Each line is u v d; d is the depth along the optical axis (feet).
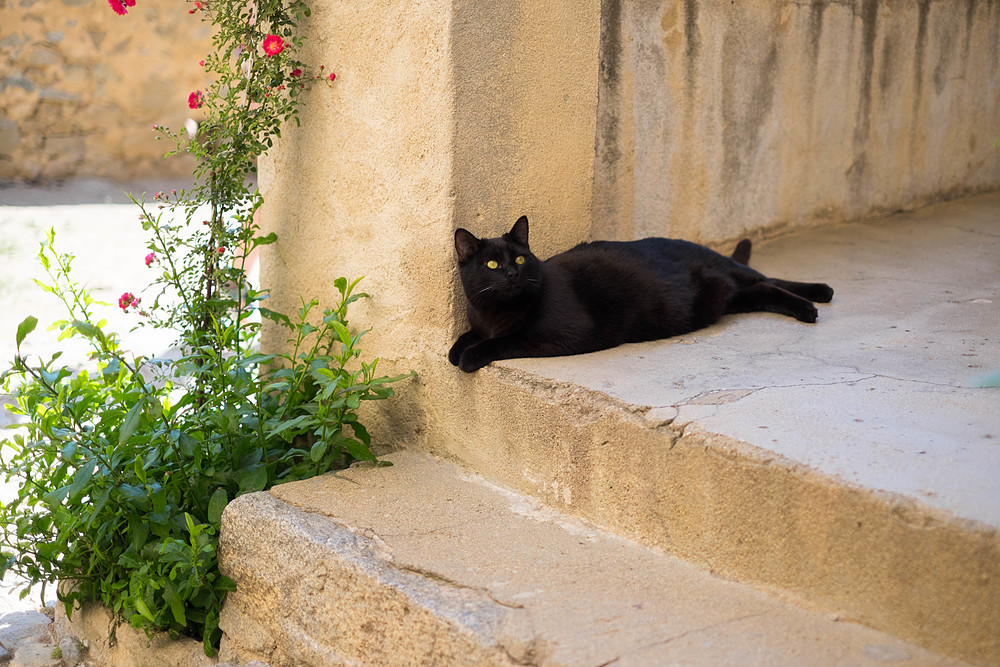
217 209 12.71
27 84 27.48
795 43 14.98
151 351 18.13
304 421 10.70
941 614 6.41
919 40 16.71
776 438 7.68
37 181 28.14
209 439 11.32
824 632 6.83
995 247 15.17
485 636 7.15
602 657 6.64
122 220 25.61
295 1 11.61
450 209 10.50
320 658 8.80
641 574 7.98
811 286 12.36
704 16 13.58
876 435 7.68
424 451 11.31
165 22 28.91
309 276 12.64
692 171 14.16
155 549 10.21
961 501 6.45
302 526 9.20
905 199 17.57
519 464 9.96
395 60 10.67
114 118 28.94
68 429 10.55
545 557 8.39
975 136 18.38
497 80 10.61
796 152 15.67
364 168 11.43
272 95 11.84
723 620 7.08
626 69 12.75
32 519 10.97
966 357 9.82
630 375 9.59
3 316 19.53
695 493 8.01
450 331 10.87
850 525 6.85
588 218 12.19
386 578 8.17
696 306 11.41
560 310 10.47
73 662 11.20
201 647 10.41
